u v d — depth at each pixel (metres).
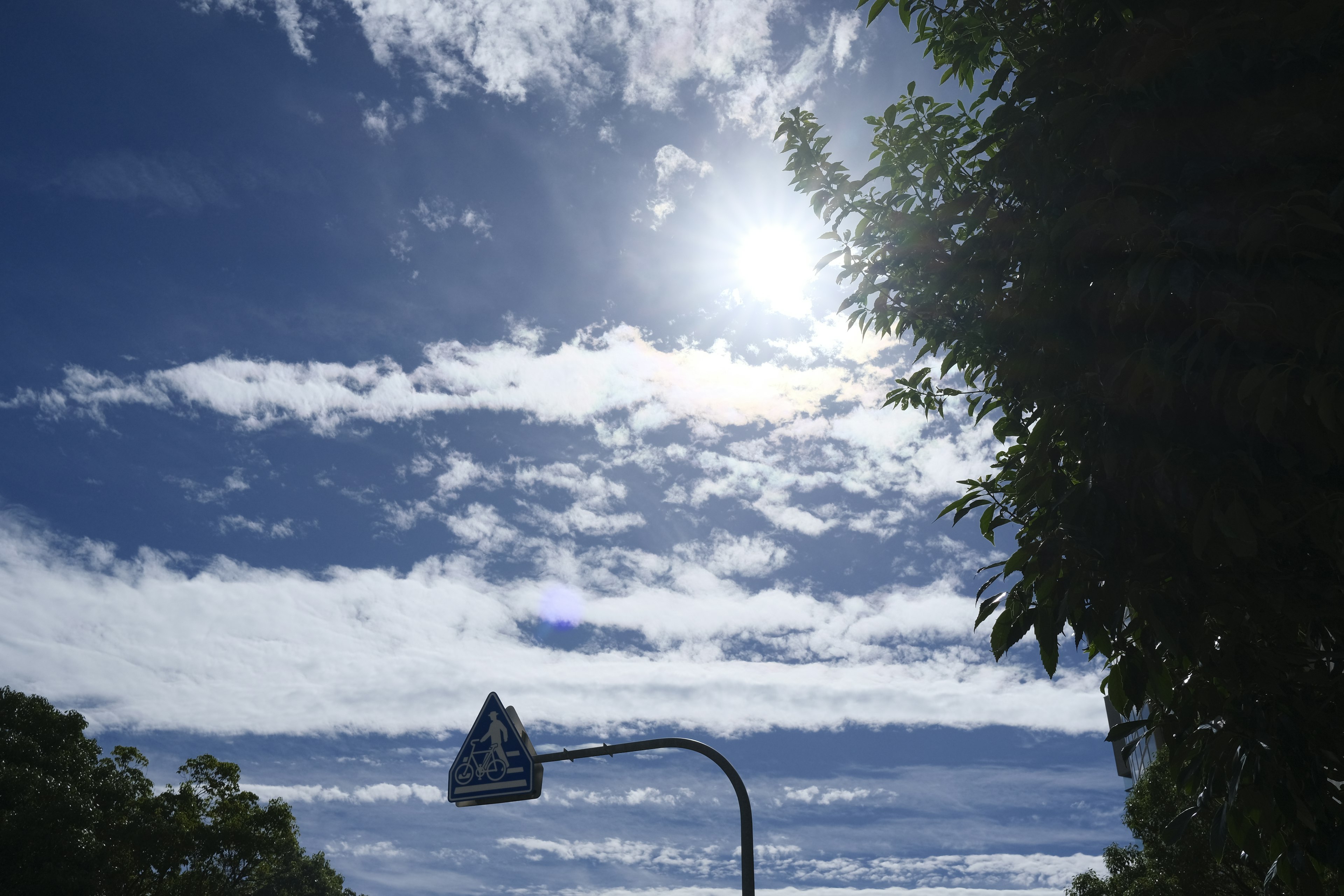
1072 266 3.65
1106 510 3.63
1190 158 3.34
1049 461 4.10
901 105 5.70
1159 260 3.13
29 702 26.73
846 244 5.95
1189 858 14.20
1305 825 3.68
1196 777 4.14
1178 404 3.40
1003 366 4.49
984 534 4.79
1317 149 3.11
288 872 39.84
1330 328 2.90
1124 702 4.27
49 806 23.36
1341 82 3.11
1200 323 3.13
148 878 27.75
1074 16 4.16
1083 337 3.73
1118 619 3.70
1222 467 3.29
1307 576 3.55
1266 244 2.98
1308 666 3.82
